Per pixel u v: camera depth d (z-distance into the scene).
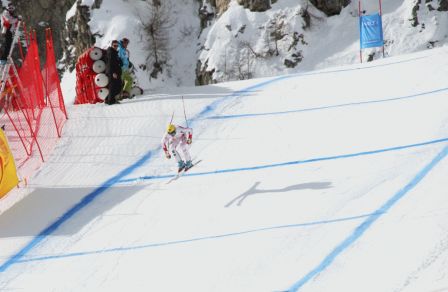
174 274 7.98
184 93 15.67
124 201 10.46
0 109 15.00
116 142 12.74
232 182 10.34
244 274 7.55
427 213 7.64
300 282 7.05
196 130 12.95
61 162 12.10
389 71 14.63
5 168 10.55
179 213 9.66
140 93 16.11
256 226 8.67
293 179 9.92
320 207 8.70
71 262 8.88
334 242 7.68
